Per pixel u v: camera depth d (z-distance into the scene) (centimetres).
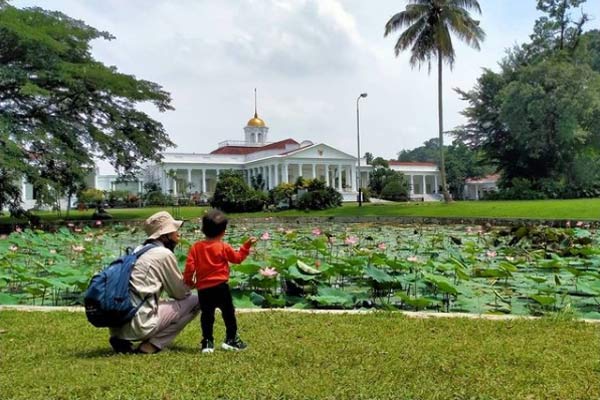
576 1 4091
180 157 6450
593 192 3981
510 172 4569
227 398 299
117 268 377
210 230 391
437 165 7025
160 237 405
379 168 6028
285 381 324
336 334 440
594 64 4453
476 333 438
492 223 2192
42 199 1964
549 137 3825
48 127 2172
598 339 417
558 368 345
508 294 651
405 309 602
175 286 392
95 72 2258
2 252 1006
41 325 488
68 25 2430
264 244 1334
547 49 4288
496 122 4428
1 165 1792
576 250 959
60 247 1291
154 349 391
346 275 726
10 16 2092
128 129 2608
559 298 634
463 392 304
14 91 2166
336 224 2438
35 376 338
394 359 367
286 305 636
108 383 323
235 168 6819
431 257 990
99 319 368
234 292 645
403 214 2669
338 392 305
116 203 4747
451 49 3041
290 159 5956
